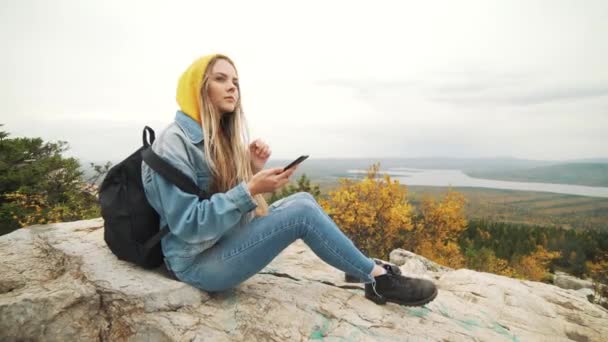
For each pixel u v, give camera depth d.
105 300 1.74
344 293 2.21
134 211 1.72
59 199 9.55
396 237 19.36
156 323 1.64
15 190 9.08
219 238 1.74
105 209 1.76
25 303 1.62
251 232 1.69
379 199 16.61
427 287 2.00
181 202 1.53
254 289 2.09
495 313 2.55
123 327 1.68
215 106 1.79
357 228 16.89
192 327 1.66
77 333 1.66
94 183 10.92
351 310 2.02
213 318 1.74
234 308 1.84
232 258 1.69
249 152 2.03
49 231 2.67
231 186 1.80
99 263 2.01
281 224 1.70
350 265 1.90
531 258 40.53
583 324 2.66
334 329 1.83
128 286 1.76
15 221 8.41
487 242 49.44
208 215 1.49
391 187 16.81
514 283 3.30
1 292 1.95
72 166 10.09
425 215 21.77
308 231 1.76
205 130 1.70
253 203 1.55
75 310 1.69
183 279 1.82
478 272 3.52
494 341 2.03
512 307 2.72
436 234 21.73
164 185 1.55
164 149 1.58
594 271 38.34
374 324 1.92
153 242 1.74
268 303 1.94
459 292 2.94
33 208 8.84
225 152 1.82
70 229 2.73
